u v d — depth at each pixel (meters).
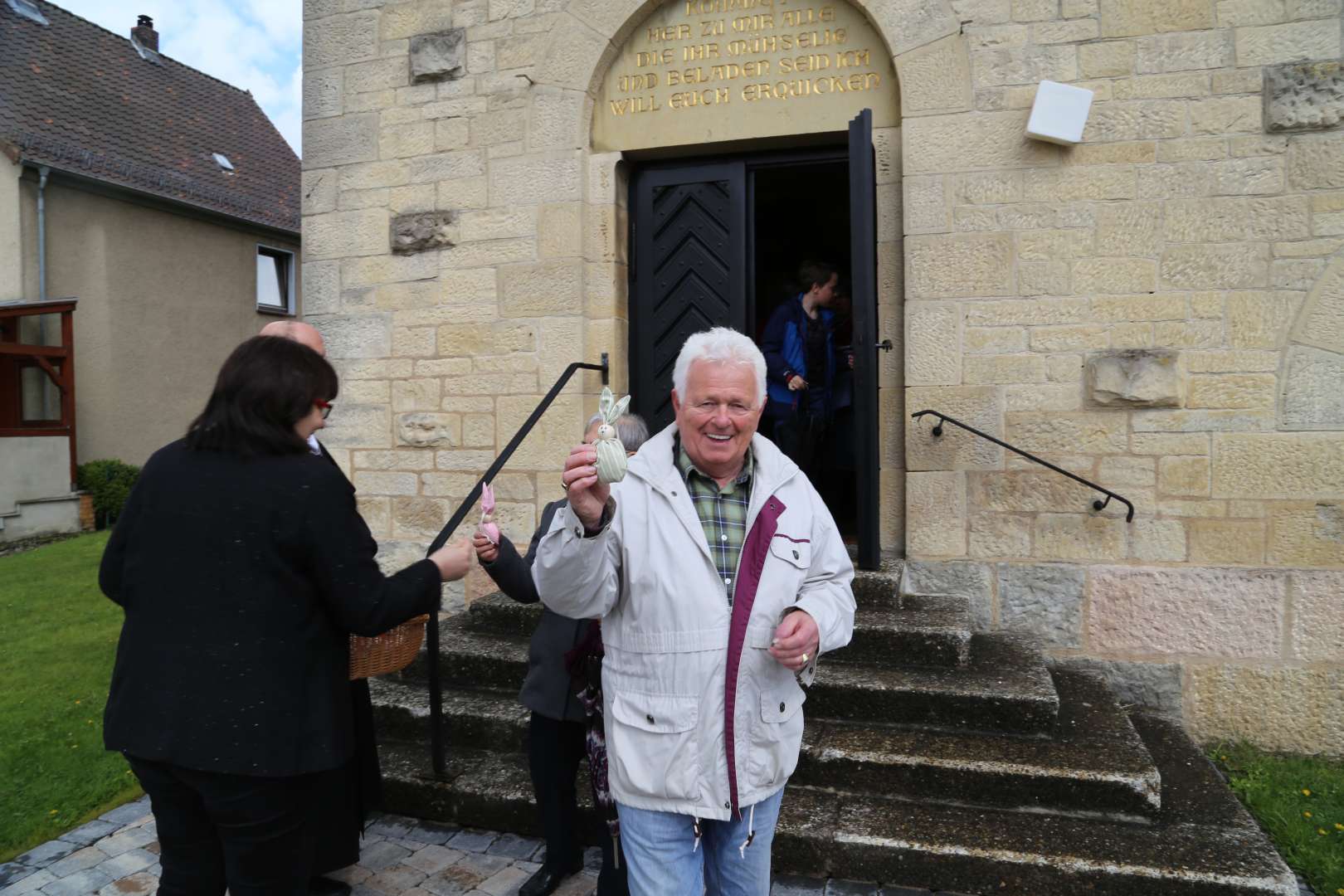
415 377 5.00
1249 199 3.81
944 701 3.24
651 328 4.91
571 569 1.69
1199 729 3.89
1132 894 2.54
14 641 5.61
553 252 4.75
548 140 4.75
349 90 5.07
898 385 4.34
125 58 15.44
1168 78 3.88
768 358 4.85
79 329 12.18
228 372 2.03
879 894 2.69
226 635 1.89
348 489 2.08
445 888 2.82
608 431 1.62
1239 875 2.51
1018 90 4.05
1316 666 3.75
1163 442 3.90
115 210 12.66
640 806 1.78
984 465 4.11
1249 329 3.81
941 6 4.12
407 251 4.98
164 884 2.06
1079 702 3.53
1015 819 2.86
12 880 2.92
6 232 11.49
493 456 4.88
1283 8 3.76
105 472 11.86
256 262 14.94
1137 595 3.94
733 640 1.73
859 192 3.88
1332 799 3.29
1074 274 3.99
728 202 4.80
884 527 4.36
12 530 10.77
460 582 4.95
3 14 13.70
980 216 4.09
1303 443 3.76
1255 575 3.81
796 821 2.86
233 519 1.91
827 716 3.36
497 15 4.81
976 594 4.12
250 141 16.67
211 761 1.85
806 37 4.49
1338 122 3.70
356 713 2.78
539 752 2.71
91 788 3.55
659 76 4.70
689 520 1.79
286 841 2.01
